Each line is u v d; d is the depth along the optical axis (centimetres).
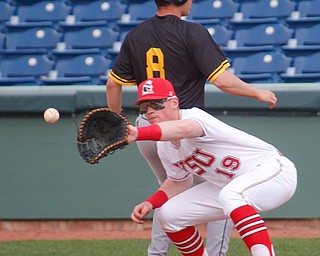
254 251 1370
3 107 2625
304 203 2577
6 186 2672
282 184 1430
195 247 1536
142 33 1653
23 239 2500
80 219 2658
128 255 2142
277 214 2588
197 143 1417
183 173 1552
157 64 1630
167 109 1414
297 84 2625
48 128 2644
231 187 1402
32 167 2659
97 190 2644
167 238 1767
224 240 1753
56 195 2656
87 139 1278
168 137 1313
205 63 1578
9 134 2662
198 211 1499
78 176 2647
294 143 2569
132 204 2634
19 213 2669
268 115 2569
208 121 1400
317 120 2553
